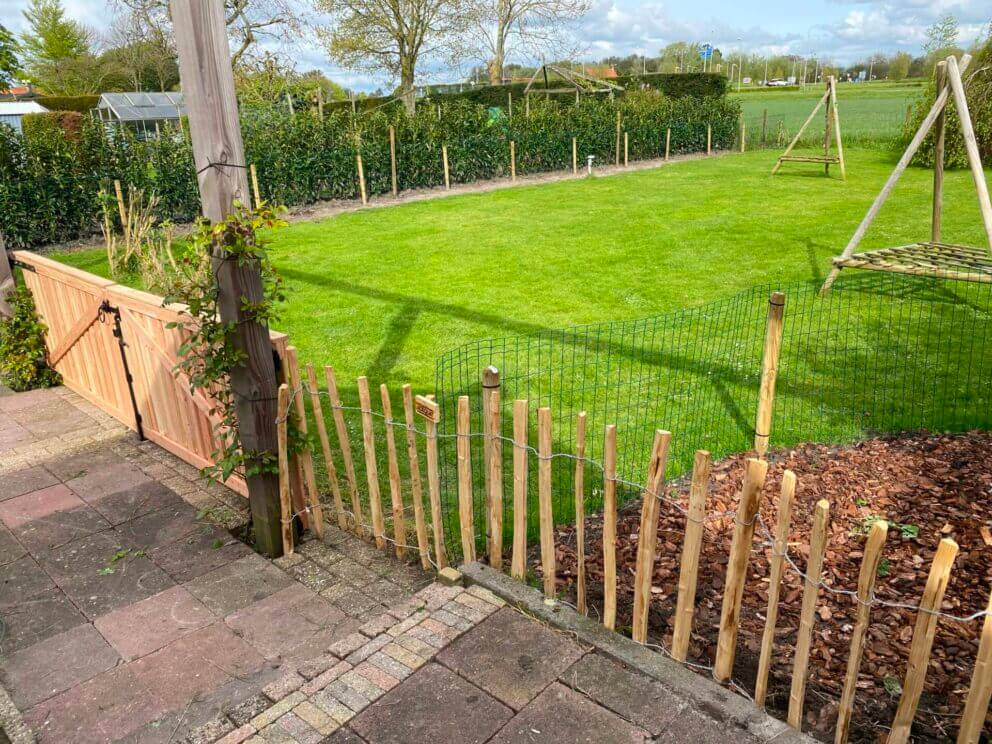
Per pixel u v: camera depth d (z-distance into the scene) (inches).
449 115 742.5
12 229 487.2
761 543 159.0
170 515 187.2
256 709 113.8
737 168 848.9
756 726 102.1
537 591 135.6
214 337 152.3
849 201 606.9
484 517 178.7
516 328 321.1
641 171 846.5
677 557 156.0
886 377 251.9
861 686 115.5
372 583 155.7
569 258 443.5
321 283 399.2
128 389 233.6
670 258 438.0
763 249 453.7
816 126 1193.4
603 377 259.6
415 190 717.9
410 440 145.8
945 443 203.2
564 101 1212.5
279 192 602.2
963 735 89.1
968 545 152.3
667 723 103.4
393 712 107.7
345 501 191.0
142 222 475.5
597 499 183.3
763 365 195.8
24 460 221.6
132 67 1457.9
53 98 1343.5
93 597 153.3
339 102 1268.5
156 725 116.6
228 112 141.5
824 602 137.8
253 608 147.6
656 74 1397.6
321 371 280.2
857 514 169.6
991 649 83.4
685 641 115.3
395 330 322.0
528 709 107.1
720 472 194.7
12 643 138.9
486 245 482.0
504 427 226.7
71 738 114.7
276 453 162.2
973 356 267.4
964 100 292.8
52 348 283.3
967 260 321.1
